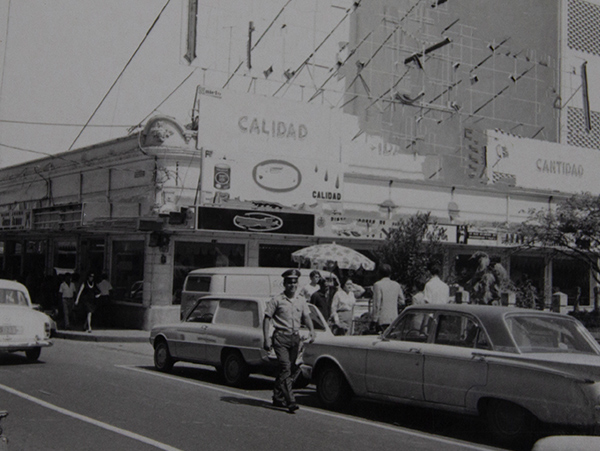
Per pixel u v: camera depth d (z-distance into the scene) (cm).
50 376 1177
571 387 682
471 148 2694
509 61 3422
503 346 767
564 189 2938
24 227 2495
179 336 1262
